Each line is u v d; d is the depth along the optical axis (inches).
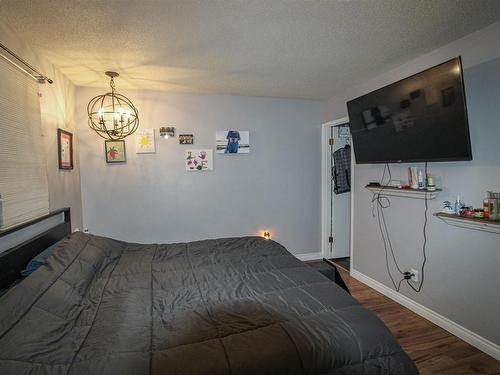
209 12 65.3
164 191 130.6
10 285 60.1
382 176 111.3
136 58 90.3
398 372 44.7
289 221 150.6
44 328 43.8
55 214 88.4
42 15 64.9
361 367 43.4
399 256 105.1
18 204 70.3
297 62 95.9
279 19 68.9
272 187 146.5
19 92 71.6
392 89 91.2
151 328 47.8
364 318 49.9
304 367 40.6
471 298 79.8
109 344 42.8
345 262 152.8
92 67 97.3
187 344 43.3
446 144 78.2
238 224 141.9
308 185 152.9
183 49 84.4
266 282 65.7
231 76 109.2
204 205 136.2
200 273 71.6
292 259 82.5
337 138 153.9
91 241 80.9
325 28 73.4
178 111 130.3
